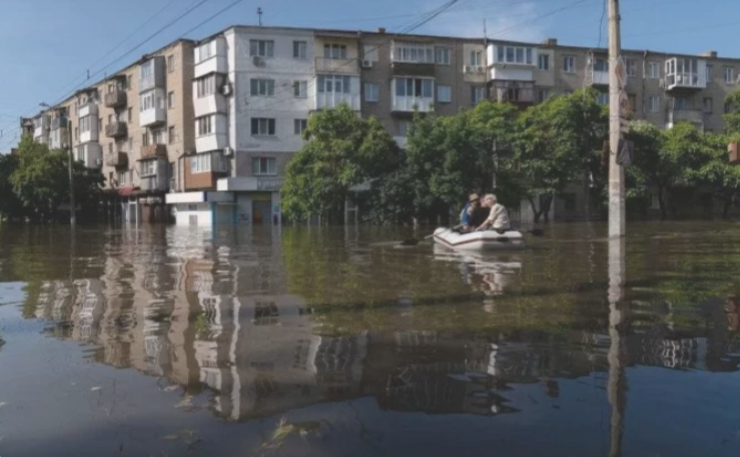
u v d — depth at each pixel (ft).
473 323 16.58
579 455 7.98
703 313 17.65
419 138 113.29
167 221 160.04
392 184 113.60
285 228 105.29
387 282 26.00
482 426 8.98
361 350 13.64
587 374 11.55
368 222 120.47
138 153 174.19
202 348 14.01
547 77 160.56
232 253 45.78
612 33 51.24
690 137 138.31
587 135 125.80
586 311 18.26
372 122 117.19
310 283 26.00
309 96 144.56
